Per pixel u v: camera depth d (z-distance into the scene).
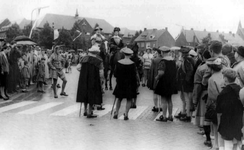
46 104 11.59
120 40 13.40
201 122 7.26
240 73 6.35
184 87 8.84
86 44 60.66
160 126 8.38
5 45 14.48
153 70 10.30
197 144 6.65
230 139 5.61
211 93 6.15
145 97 13.85
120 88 9.13
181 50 8.73
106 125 8.38
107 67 14.69
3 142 6.59
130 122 8.84
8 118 9.05
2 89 12.91
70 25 106.38
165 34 103.88
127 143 6.65
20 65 14.97
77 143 6.59
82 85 9.42
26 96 13.62
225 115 5.64
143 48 109.25
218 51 6.50
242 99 5.38
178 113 10.23
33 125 8.21
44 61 14.79
